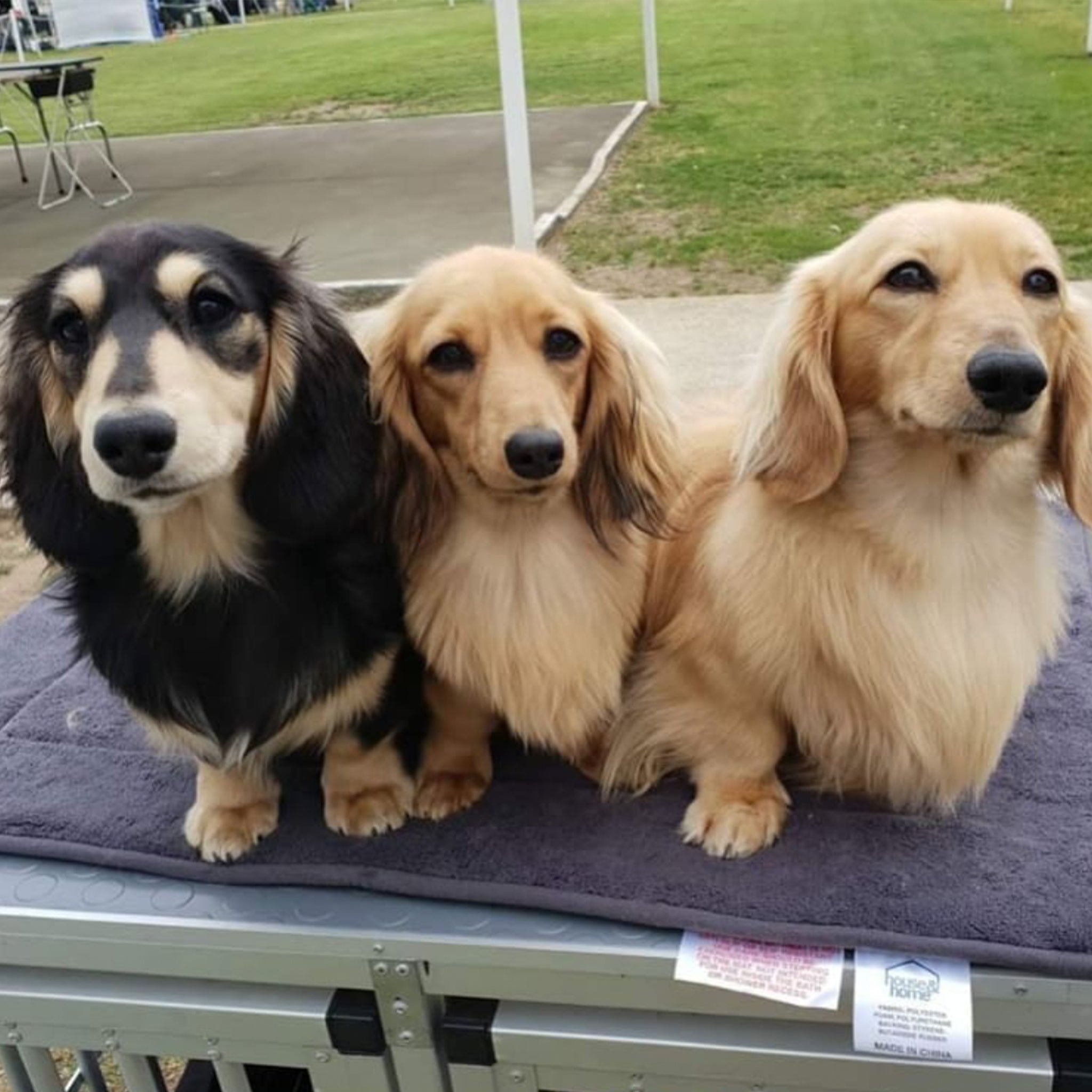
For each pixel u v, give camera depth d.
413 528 0.53
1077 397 0.49
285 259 0.52
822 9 5.94
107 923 0.50
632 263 1.81
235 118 3.76
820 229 1.92
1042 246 0.46
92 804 0.57
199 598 0.51
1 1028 0.53
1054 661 0.63
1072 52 3.64
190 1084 0.60
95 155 3.15
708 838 0.51
